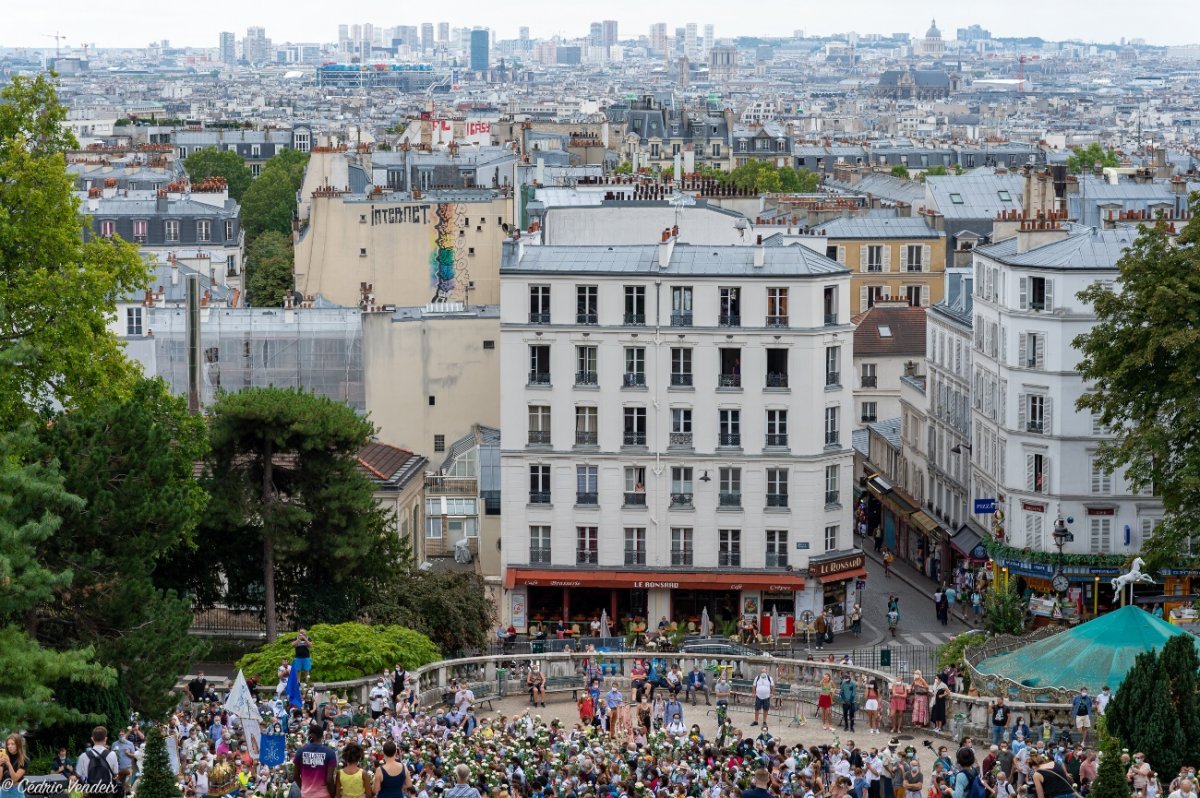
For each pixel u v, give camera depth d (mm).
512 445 181000
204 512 143500
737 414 179625
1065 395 178375
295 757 73500
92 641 109938
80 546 112812
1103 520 179125
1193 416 135250
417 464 191250
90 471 112188
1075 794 87250
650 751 107938
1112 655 118562
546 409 180750
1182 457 141875
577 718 131000
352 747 73438
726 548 180875
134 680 109562
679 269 179125
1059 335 177875
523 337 180125
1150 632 119688
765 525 180250
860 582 184250
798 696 134125
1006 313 181875
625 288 178875
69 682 103875
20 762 82812
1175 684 101562
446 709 126750
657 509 180625
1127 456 138875
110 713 104312
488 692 136500
